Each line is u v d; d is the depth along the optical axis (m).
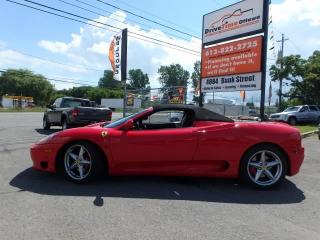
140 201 5.51
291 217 4.98
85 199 5.52
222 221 4.73
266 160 6.47
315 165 9.10
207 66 16.25
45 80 114.44
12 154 9.20
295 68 39.34
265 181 6.44
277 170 6.42
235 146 6.36
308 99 40.50
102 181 6.62
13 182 6.38
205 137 6.37
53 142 6.52
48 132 16.11
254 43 13.89
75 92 121.50
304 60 39.31
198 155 6.38
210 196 5.90
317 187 6.73
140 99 21.95
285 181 7.12
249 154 6.38
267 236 4.27
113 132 6.43
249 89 14.09
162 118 6.93
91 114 15.72
